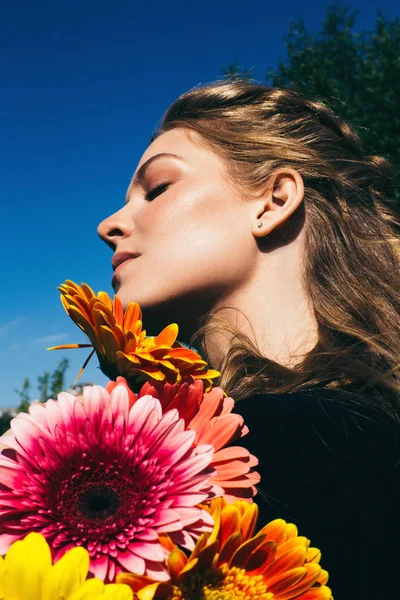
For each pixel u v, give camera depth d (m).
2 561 0.55
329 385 1.10
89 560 0.60
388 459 0.85
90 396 0.71
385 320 1.33
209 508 0.72
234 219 1.37
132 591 0.59
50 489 0.65
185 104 1.58
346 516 0.79
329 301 1.33
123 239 1.43
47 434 0.68
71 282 0.98
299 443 0.85
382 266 1.42
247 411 0.89
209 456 0.69
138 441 0.68
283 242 1.38
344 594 0.75
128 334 0.92
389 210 1.60
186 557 0.62
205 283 1.34
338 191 1.46
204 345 1.36
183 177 1.41
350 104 5.99
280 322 1.32
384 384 1.08
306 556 0.69
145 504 0.65
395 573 0.77
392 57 6.48
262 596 0.65
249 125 1.48
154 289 1.34
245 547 0.66
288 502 0.80
